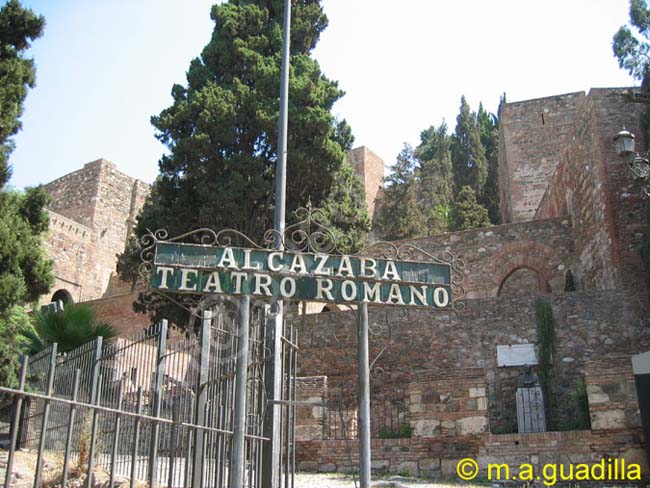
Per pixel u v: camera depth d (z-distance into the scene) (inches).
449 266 320.2
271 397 331.3
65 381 510.0
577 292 782.5
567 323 773.9
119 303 1391.5
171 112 956.6
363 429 301.6
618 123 874.8
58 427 492.1
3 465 440.1
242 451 288.0
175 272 299.1
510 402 764.6
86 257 1779.0
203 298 346.0
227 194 861.2
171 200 928.9
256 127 909.8
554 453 556.7
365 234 1098.1
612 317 767.7
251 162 885.8
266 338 338.0
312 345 853.2
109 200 1892.2
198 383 308.3
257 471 327.3
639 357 553.6
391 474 591.2
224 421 325.1
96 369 271.0
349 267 309.7
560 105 1555.1
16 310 743.7
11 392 194.1
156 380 299.9
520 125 1573.6
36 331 788.0
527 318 793.6
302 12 1022.4
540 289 1027.9
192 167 895.7
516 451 565.6
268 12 1012.5
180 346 386.3
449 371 609.3
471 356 797.2
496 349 790.5
